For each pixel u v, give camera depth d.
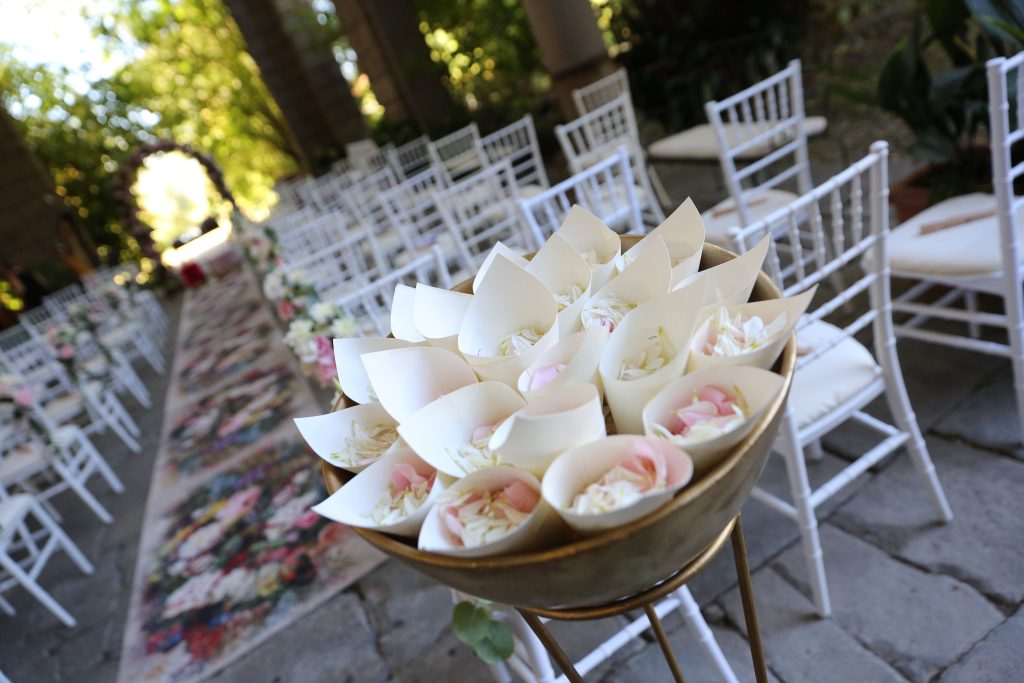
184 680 1.84
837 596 1.38
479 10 5.64
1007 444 1.53
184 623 2.07
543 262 0.71
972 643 1.21
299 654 1.77
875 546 1.45
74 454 3.46
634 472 0.48
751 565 1.52
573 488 0.50
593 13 3.86
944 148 1.97
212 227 9.62
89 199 9.73
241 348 4.95
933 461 1.57
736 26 4.09
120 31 8.92
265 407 3.64
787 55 4.03
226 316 6.14
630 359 0.58
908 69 1.99
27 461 2.80
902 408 1.33
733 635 1.39
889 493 1.55
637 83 4.54
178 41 8.94
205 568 2.32
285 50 7.59
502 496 0.50
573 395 0.52
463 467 0.54
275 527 2.41
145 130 9.92
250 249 3.59
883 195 1.16
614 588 0.51
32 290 8.04
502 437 0.49
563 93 4.01
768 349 0.53
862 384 1.29
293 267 2.33
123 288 5.51
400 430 0.54
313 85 7.56
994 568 1.31
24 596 2.56
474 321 0.64
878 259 1.23
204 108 9.71
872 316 1.27
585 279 0.69
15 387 2.82
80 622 2.29
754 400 0.50
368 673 1.63
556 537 0.51
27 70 9.00
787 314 0.56
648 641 1.46
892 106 2.08
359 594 1.92
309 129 7.94
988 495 1.44
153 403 4.51
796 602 1.40
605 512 0.44
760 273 0.67
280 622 1.92
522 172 5.25
